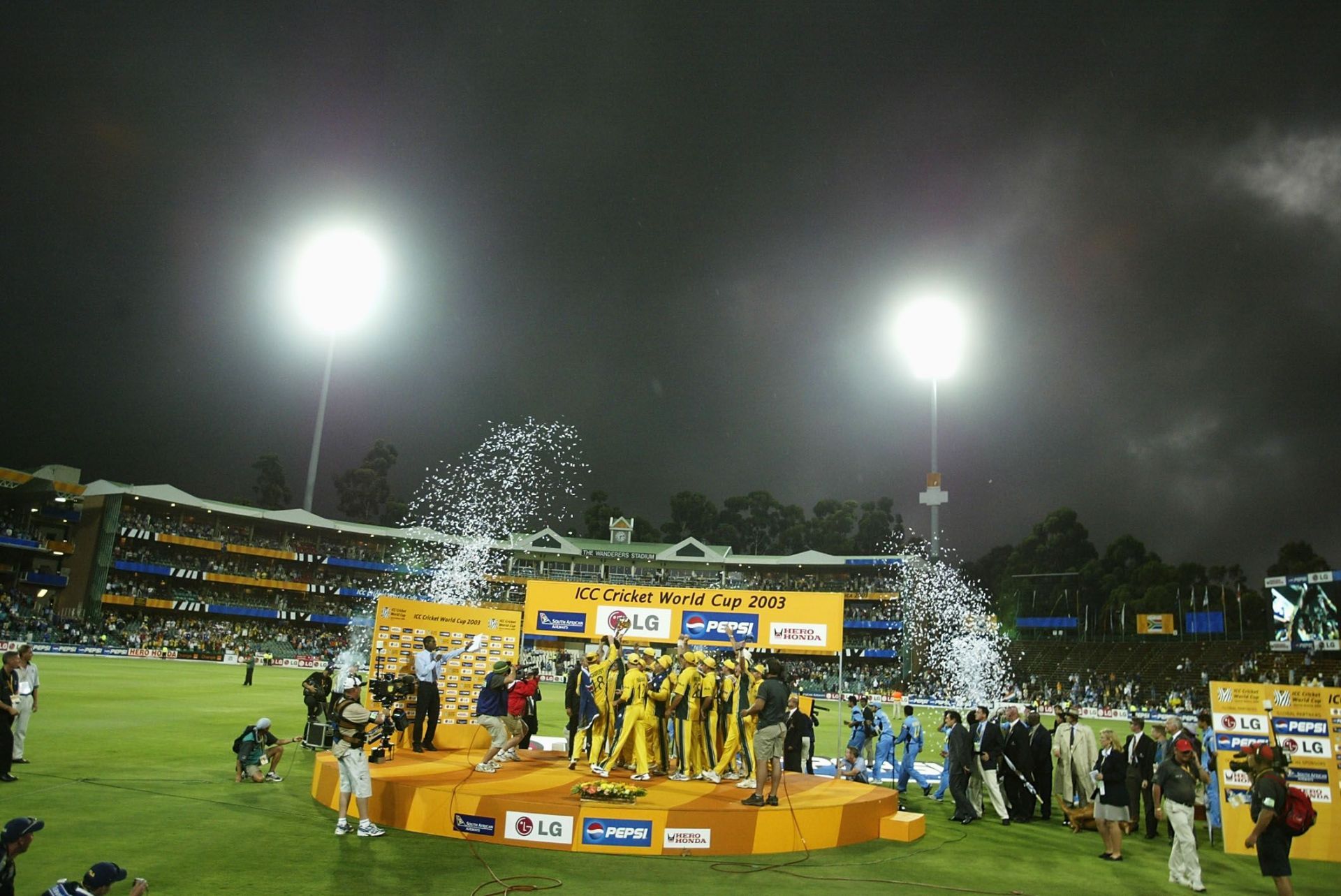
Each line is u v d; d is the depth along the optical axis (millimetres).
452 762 14711
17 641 52688
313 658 67438
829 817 12133
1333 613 50375
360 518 106938
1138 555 84688
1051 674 70500
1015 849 12961
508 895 8781
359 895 8531
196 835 10609
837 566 79750
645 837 10953
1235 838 13633
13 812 11219
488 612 18281
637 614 18766
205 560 73188
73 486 66062
